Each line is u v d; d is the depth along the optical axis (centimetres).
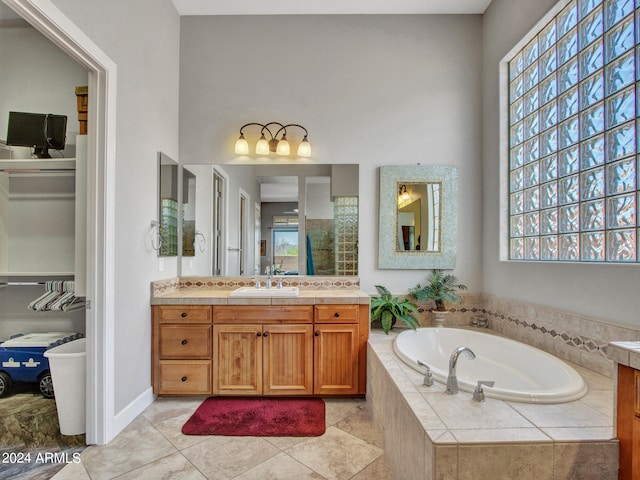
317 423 206
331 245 296
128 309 207
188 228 294
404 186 294
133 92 214
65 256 246
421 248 294
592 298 177
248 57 296
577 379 160
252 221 295
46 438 188
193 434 193
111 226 188
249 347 237
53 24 147
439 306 280
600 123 178
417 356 243
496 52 272
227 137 296
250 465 167
